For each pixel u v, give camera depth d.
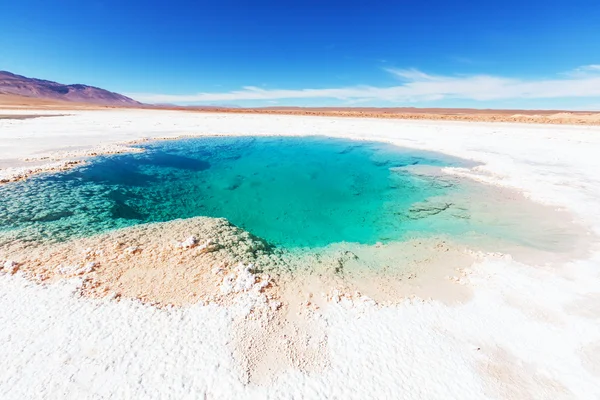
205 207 11.23
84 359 3.95
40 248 6.58
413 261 6.75
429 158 17.66
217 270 5.88
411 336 4.57
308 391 3.71
